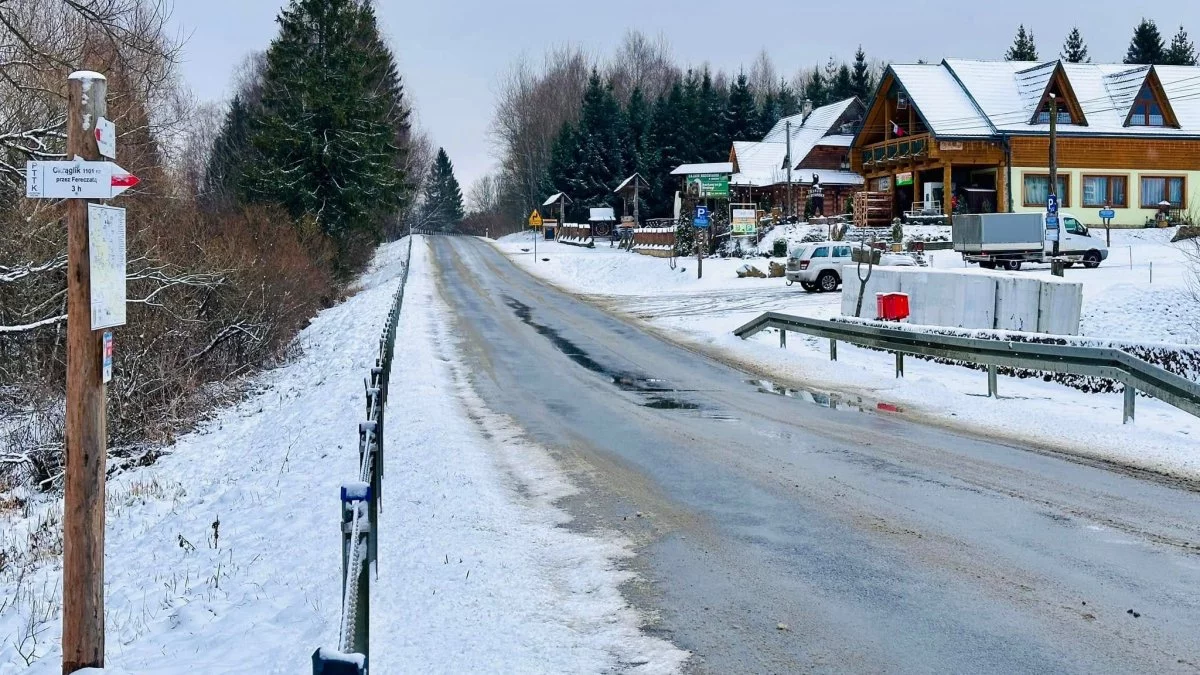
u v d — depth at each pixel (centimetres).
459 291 4372
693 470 1119
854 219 5547
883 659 583
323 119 4647
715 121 9038
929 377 1914
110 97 1549
